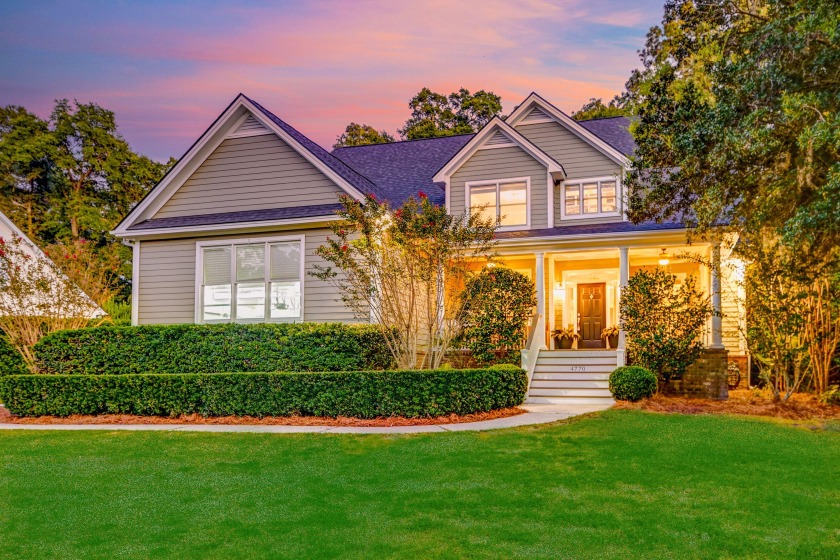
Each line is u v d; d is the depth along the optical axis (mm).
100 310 20781
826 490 7348
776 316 13312
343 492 7484
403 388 12336
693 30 13609
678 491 7328
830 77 10641
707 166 12422
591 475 8008
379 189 19625
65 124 37656
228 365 14328
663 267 18016
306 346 14016
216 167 17234
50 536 6215
